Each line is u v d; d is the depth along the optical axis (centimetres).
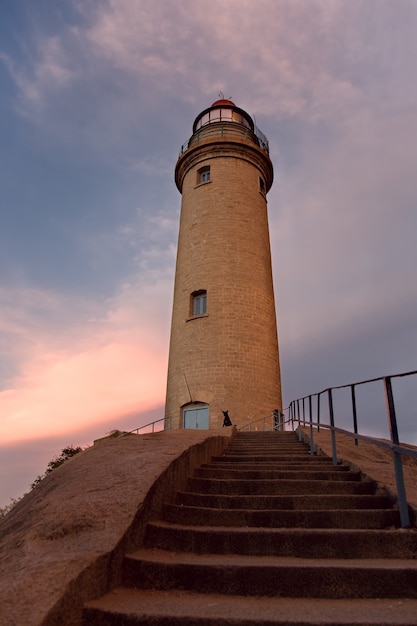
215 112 2591
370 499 520
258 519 471
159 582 354
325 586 344
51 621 256
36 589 273
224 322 1877
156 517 471
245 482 591
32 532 378
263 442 1130
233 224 2095
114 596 329
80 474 532
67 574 292
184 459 612
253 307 1956
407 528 438
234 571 352
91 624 290
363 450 854
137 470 511
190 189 2289
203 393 1775
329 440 968
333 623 279
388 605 317
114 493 441
